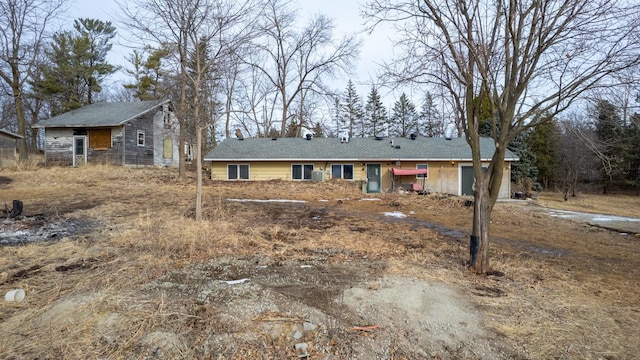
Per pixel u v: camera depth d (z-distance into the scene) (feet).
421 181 59.72
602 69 13.96
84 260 15.76
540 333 10.37
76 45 88.99
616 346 9.73
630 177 79.15
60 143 65.41
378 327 10.44
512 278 15.25
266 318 10.69
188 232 20.71
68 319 9.99
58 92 83.82
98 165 58.23
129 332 9.46
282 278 14.39
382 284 13.62
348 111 135.33
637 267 18.16
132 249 17.70
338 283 13.83
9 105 81.46
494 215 37.09
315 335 9.93
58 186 42.27
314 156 60.80
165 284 13.10
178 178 55.98
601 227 31.60
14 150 60.49
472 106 15.89
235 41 24.75
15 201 25.07
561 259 19.38
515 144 75.82
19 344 8.85
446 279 14.58
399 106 123.44
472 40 15.11
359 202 44.04
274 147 65.82
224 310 11.04
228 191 48.60
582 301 12.89
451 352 9.43
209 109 31.24
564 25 14.07
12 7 55.26
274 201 41.78
